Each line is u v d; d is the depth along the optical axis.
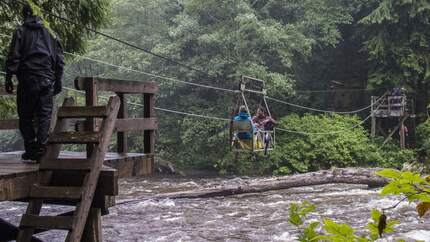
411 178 1.55
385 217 1.66
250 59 29.44
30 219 4.64
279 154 28.97
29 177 5.11
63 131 5.22
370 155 28.86
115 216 13.55
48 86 5.46
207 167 31.09
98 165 4.97
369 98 33.47
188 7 30.06
